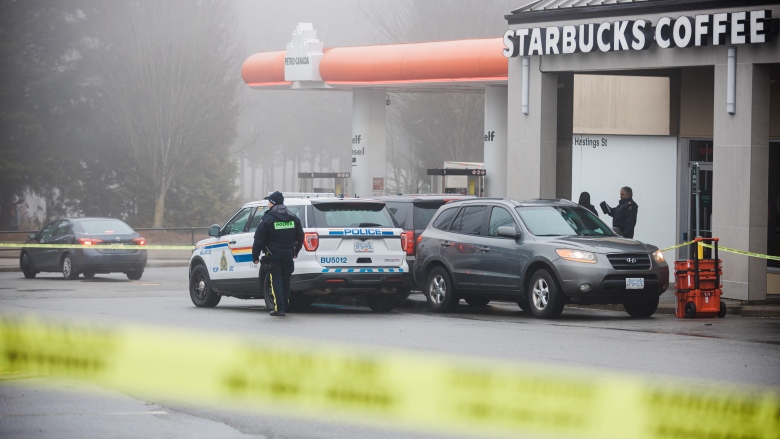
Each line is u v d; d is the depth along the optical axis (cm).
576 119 9556
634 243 6631
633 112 9569
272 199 6669
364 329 5859
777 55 7488
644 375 4100
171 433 3177
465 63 12362
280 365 4191
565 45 8712
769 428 3019
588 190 9600
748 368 4344
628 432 2956
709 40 7838
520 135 9288
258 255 6644
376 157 14650
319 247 6788
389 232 6956
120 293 9144
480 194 13125
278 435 3122
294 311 7269
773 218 8825
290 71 14512
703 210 9394
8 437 3136
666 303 7519
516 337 5441
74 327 5819
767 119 7694
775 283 8600
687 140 9431
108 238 11081
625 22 8288
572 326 6081
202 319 6550
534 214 6869
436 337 5438
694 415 3241
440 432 3062
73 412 3488
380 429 3122
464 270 7012
